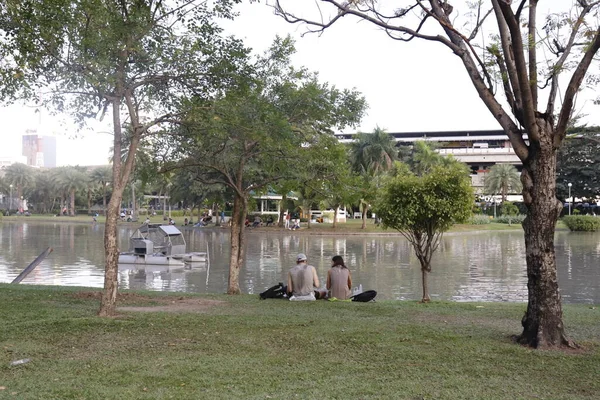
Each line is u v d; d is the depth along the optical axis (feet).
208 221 219.61
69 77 30.14
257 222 196.44
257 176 47.55
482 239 146.30
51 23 29.86
